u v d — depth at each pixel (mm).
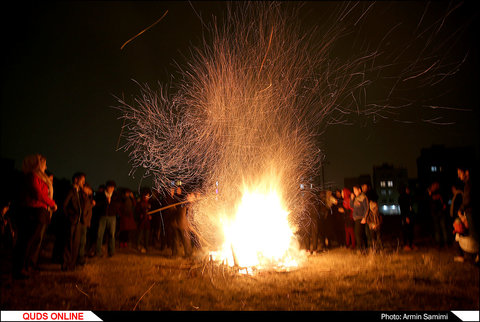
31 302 5305
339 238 13805
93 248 11250
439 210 11008
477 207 7680
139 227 12250
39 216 6652
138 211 12836
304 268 8141
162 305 5324
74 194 7684
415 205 17438
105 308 5141
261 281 6781
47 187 6973
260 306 5234
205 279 6949
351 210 11961
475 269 7262
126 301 5496
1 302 5242
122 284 6508
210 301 5559
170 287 6324
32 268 7332
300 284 6566
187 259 9750
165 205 11227
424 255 9133
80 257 8406
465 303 5203
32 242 6660
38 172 6828
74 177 7824
